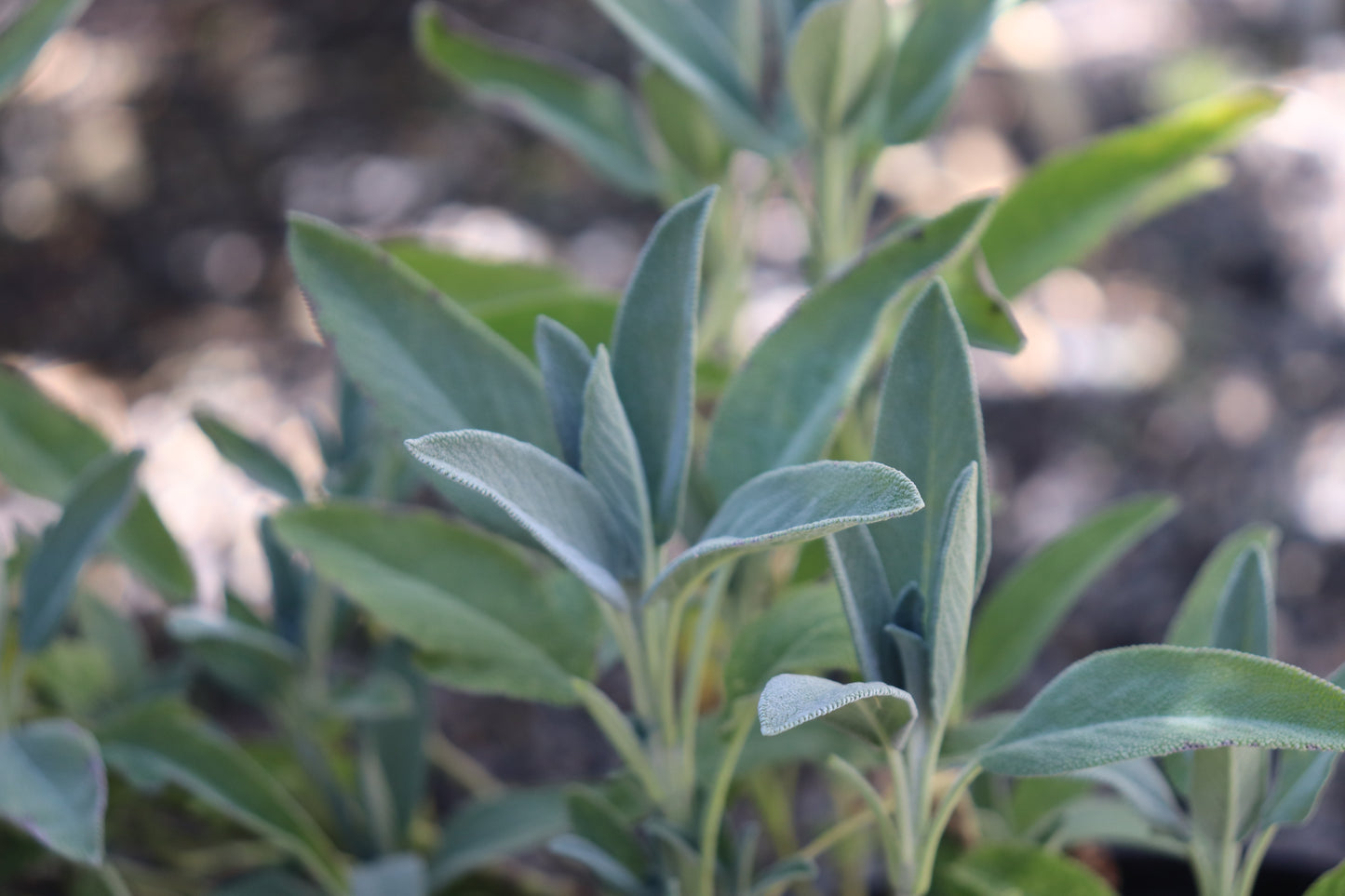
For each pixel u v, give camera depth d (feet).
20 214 5.36
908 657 1.78
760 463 1.87
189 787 2.00
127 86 5.95
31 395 2.12
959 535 1.72
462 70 2.25
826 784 2.35
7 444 2.12
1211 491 3.84
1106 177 2.07
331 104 5.79
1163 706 1.73
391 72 5.94
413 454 1.68
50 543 2.01
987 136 5.28
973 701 2.15
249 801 2.02
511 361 1.87
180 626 2.05
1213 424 4.05
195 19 6.34
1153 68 5.52
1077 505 3.84
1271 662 1.72
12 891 2.26
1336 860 2.27
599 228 4.91
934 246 1.86
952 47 2.07
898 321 2.02
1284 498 3.80
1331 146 4.94
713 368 2.06
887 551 1.81
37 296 4.96
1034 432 4.16
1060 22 5.90
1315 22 5.64
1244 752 1.80
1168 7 5.91
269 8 6.34
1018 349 1.93
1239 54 5.55
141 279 5.04
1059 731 1.76
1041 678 3.29
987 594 3.45
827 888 2.37
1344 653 3.33
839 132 2.06
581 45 5.77
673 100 2.16
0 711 2.00
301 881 2.17
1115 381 4.27
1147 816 1.87
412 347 1.87
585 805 1.91
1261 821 1.85
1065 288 4.67
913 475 1.80
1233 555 1.96
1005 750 1.77
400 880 2.07
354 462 2.10
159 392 4.35
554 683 1.93
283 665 2.13
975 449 1.78
